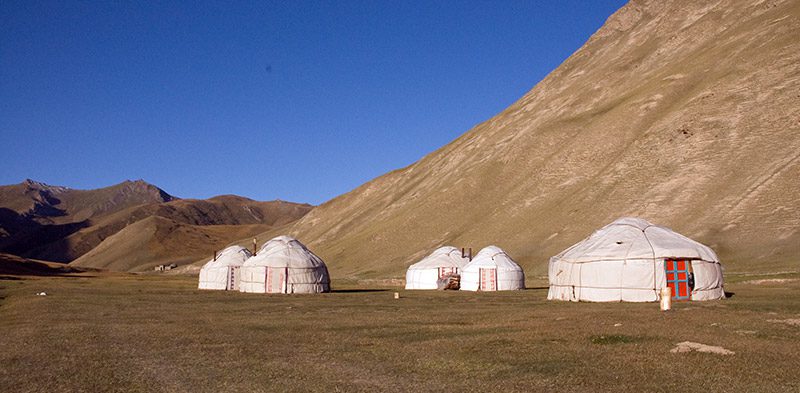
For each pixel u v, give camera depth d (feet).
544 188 329.52
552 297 118.62
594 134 342.03
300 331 63.98
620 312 76.59
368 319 76.74
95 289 165.17
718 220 219.61
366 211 488.02
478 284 170.91
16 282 199.31
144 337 60.29
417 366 42.73
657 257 104.47
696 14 444.14
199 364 44.73
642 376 37.76
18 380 39.75
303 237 571.69
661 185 263.29
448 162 465.88
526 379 37.65
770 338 51.21
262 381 38.68
